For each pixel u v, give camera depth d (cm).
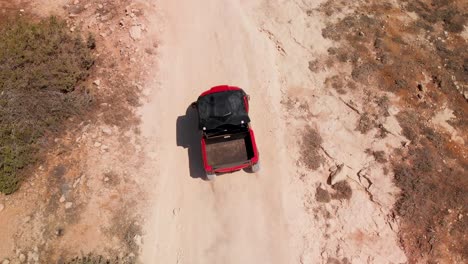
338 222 1131
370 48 1466
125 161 1207
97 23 1482
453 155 1251
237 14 1560
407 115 1316
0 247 1047
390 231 1117
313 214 1141
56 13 1513
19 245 1052
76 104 1273
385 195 1164
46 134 1216
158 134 1278
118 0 1545
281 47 1478
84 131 1241
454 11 1589
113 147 1226
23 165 1153
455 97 1372
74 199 1120
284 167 1212
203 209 1152
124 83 1359
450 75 1413
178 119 1311
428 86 1391
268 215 1138
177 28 1520
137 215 1127
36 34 1398
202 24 1534
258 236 1109
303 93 1367
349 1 1598
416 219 1128
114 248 1073
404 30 1527
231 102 1140
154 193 1171
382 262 1076
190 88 1378
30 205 1106
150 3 1561
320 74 1407
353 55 1441
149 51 1444
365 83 1380
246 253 1087
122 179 1173
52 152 1191
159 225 1124
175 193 1179
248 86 1379
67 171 1165
